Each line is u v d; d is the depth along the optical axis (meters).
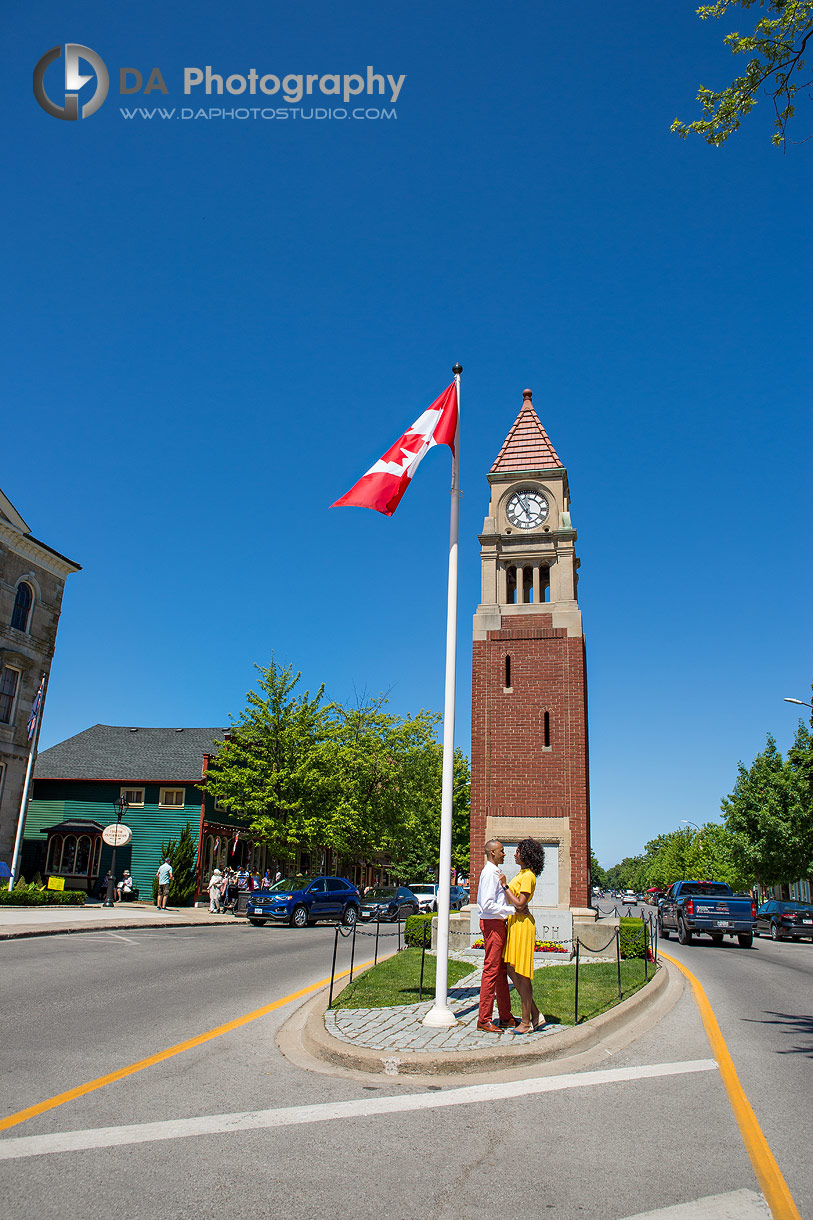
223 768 35.53
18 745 29.42
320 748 35.78
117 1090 6.35
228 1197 4.42
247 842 40.38
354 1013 9.17
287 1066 7.33
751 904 24.50
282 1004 10.54
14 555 29.62
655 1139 5.55
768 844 41.44
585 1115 6.07
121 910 27.25
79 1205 4.25
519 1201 4.48
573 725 20.23
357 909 29.08
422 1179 4.75
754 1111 6.26
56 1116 5.66
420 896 36.09
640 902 106.25
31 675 30.33
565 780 19.88
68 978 11.91
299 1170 4.84
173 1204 4.31
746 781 43.28
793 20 8.60
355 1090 6.59
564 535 21.77
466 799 55.88
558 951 16.17
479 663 21.17
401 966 13.66
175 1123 5.62
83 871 35.84
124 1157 4.95
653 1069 7.60
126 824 36.22
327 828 34.22
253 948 17.77
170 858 33.66
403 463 10.08
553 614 21.25
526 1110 6.15
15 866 28.05
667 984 13.77
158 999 10.58
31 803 37.16
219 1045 8.09
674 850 89.94
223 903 31.09
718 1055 8.32
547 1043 7.81
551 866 19.39
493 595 21.88
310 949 17.97
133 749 40.03
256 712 34.72
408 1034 8.08
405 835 44.34
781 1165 5.10
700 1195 4.60
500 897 8.48
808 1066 7.93
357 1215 4.25
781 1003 12.32
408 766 43.44
